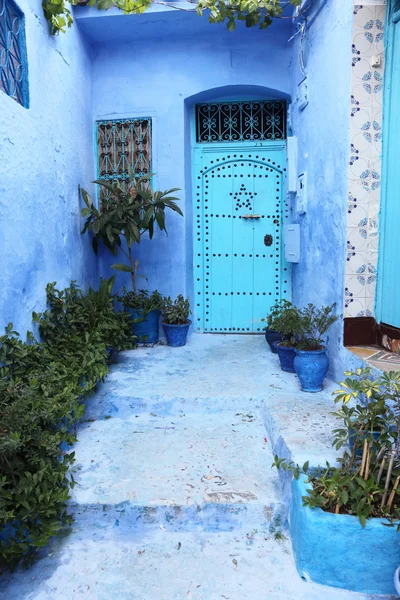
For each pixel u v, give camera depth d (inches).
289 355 167.9
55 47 164.1
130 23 194.4
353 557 87.3
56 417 111.2
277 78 207.5
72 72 184.2
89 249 207.3
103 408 150.4
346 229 138.2
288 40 201.2
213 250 231.1
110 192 208.7
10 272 125.1
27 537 97.7
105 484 112.1
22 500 91.4
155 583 91.3
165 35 206.8
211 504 105.3
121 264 206.5
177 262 218.4
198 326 236.1
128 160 217.6
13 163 127.3
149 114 213.3
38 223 146.4
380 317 137.6
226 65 208.2
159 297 211.8
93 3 166.4
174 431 138.8
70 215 181.2
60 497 96.7
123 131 216.8
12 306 126.3
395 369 115.4
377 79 133.7
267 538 103.3
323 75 157.5
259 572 93.7
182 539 103.4
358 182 136.5
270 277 230.4
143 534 105.0
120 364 182.9
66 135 176.7
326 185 156.5
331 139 150.4
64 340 146.6
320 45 160.2
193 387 156.5
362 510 87.6
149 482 113.0
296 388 153.8
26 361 120.8
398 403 92.4
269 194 226.2
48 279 155.3
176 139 213.0
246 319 233.3
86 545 102.4
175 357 192.2
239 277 231.6
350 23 133.1
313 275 174.7
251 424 141.9
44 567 96.1
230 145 224.4
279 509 105.1
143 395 150.5
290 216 214.7
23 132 134.3
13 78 134.2
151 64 211.8
